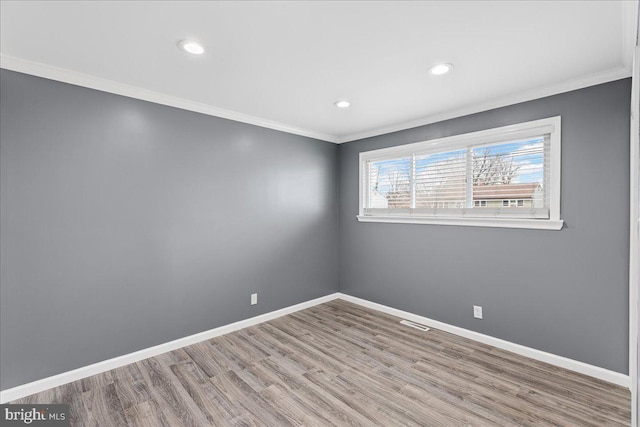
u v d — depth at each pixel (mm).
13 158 2072
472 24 1656
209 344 2936
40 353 2178
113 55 1990
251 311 3414
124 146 2531
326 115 3242
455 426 1828
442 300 3234
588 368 2344
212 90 2588
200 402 2059
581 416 1902
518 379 2311
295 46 1884
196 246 2971
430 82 2400
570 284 2428
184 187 2883
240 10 1531
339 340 3012
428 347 2846
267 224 3545
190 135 2916
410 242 3504
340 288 4363
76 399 2082
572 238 2410
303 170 3914
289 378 2344
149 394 2143
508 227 2744
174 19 1606
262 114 3217
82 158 2334
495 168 2865
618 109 2199
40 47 1889
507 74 2254
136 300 2609
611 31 1704
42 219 2180
